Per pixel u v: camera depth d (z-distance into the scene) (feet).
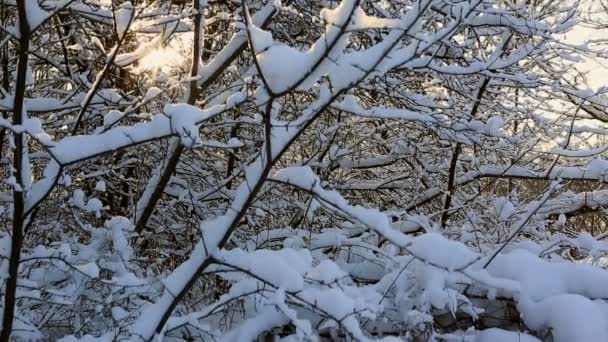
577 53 16.06
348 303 8.38
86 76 15.29
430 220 17.67
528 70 18.10
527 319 9.88
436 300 9.67
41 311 10.95
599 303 9.83
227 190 17.31
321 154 17.72
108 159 15.69
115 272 11.21
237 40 13.12
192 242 17.03
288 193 17.67
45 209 13.70
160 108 16.39
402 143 17.78
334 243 12.50
